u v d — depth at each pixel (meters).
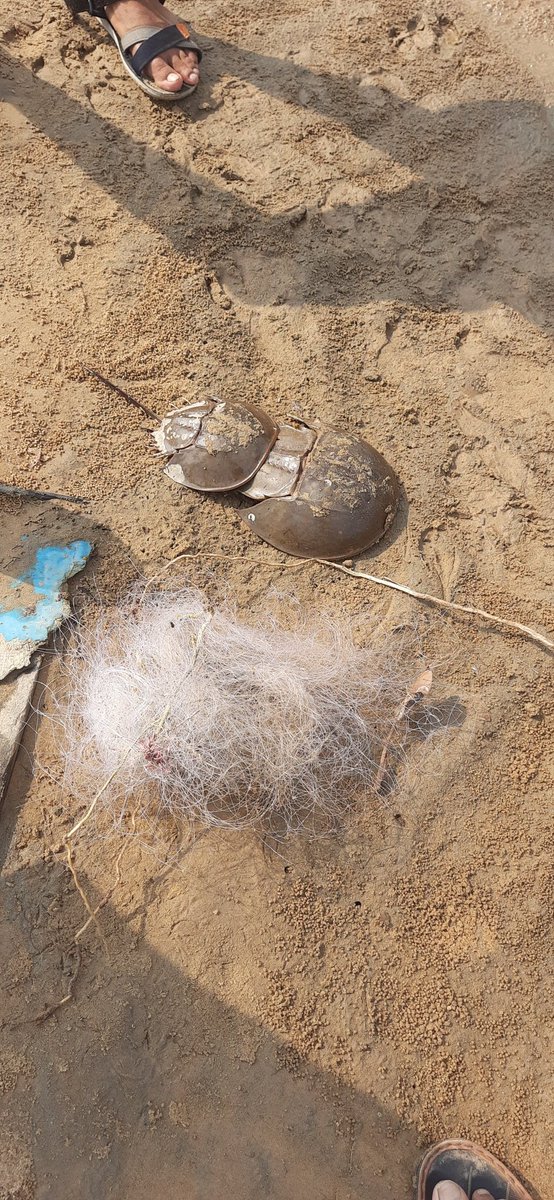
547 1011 1.52
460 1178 1.46
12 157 1.79
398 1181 1.46
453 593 1.66
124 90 1.85
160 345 1.72
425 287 1.79
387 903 1.54
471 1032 1.51
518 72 1.93
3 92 1.83
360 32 1.92
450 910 1.54
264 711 1.56
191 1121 1.45
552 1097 1.50
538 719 1.62
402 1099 1.48
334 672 1.59
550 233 1.83
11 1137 1.43
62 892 1.50
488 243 1.82
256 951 1.50
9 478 1.65
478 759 1.59
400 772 1.58
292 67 1.89
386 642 1.62
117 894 1.51
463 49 1.93
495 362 1.76
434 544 1.68
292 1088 1.47
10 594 1.59
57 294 1.73
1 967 1.48
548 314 1.79
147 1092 1.46
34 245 1.76
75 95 1.83
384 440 1.72
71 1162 1.43
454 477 1.71
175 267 1.76
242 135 1.84
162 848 1.53
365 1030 1.50
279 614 1.62
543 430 1.73
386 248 1.80
